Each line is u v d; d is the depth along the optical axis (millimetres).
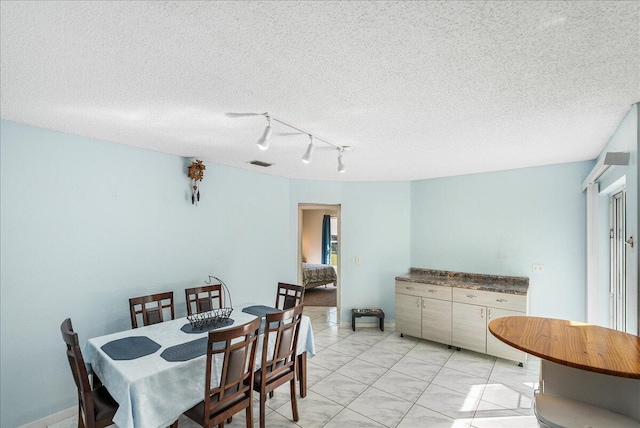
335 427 2488
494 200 4344
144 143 3045
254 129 2570
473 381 3266
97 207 2900
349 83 1739
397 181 5180
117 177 3043
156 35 1301
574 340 1886
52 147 2621
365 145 3020
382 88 1799
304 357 2912
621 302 2967
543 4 1088
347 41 1333
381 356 3912
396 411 2717
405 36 1295
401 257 5137
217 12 1146
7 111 2195
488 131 2584
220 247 4043
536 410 1720
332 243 9867
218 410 2023
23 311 2469
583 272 3717
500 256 4281
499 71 1593
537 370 3525
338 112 2170
